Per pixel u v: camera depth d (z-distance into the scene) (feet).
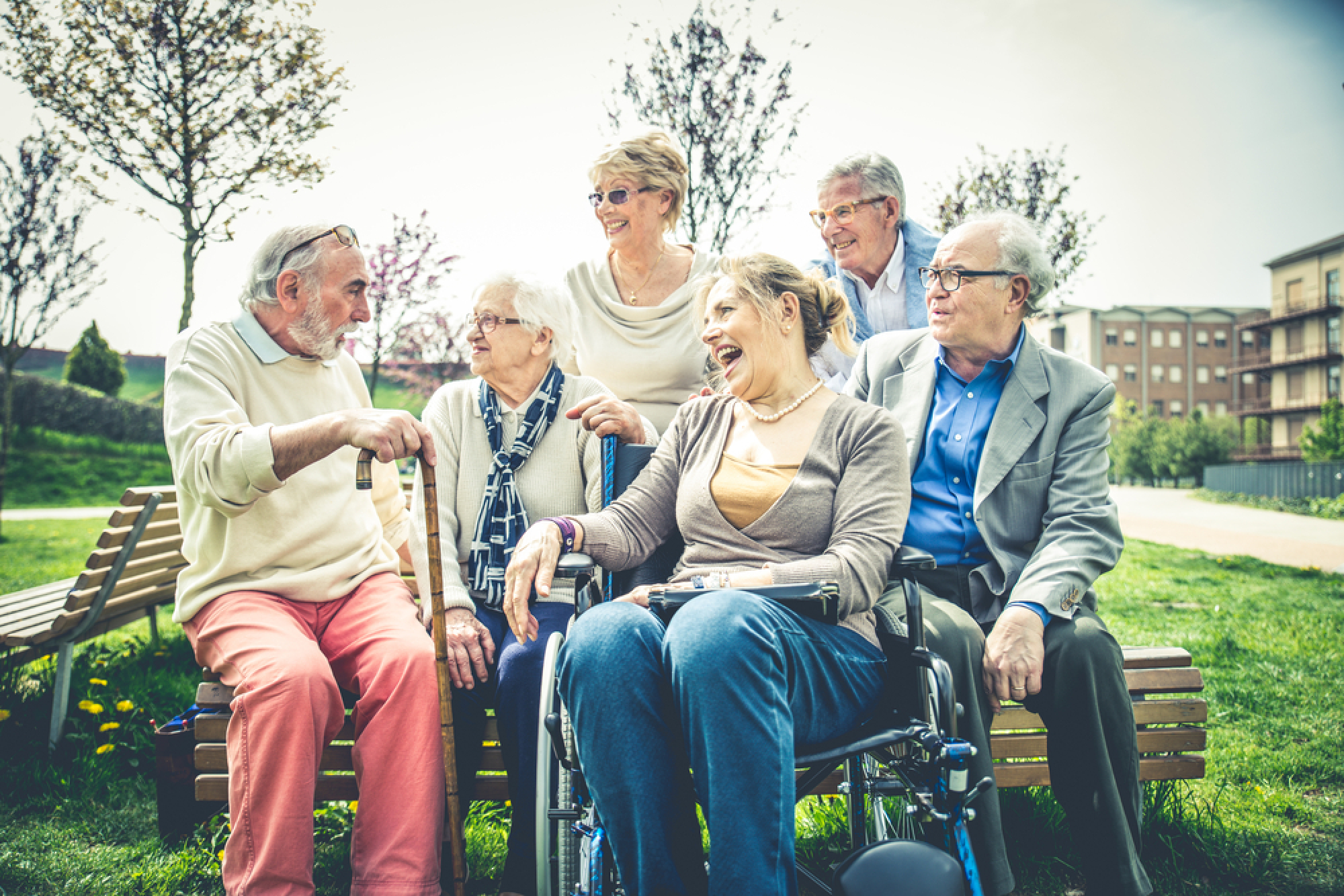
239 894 5.93
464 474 7.82
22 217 30.58
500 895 6.31
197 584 7.08
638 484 7.04
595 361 10.53
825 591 5.38
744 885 4.54
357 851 6.25
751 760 4.71
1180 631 16.61
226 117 21.17
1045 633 6.57
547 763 5.80
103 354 81.97
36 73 20.04
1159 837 7.71
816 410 6.69
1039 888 7.22
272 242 7.45
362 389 8.65
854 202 10.88
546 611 7.20
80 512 49.78
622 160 9.96
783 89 20.93
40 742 9.95
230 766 6.21
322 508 7.51
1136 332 187.62
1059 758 6.55
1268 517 55.01
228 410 7.07
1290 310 135.95
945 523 7.52
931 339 8.20
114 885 6.99
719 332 6.61
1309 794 9.02
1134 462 132.77
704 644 4.84
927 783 5.27
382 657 6.65
